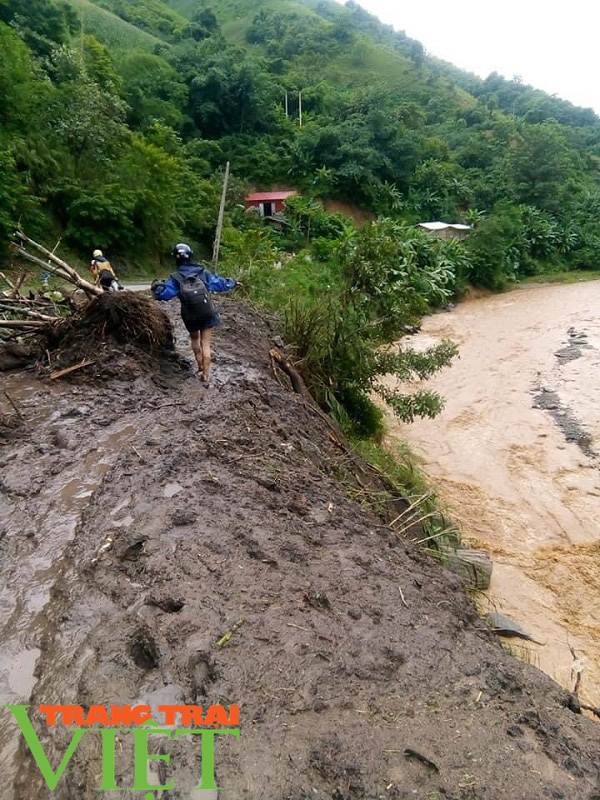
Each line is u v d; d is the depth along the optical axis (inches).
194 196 1301.7
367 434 424.2
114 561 136.0
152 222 1037.8
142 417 225.5
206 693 100.6
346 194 1849.2
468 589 280.2
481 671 117.7
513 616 297.3
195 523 152.3
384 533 189.3
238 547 145.4
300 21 3695.9
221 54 2039.9
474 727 100.8
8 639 113.1
